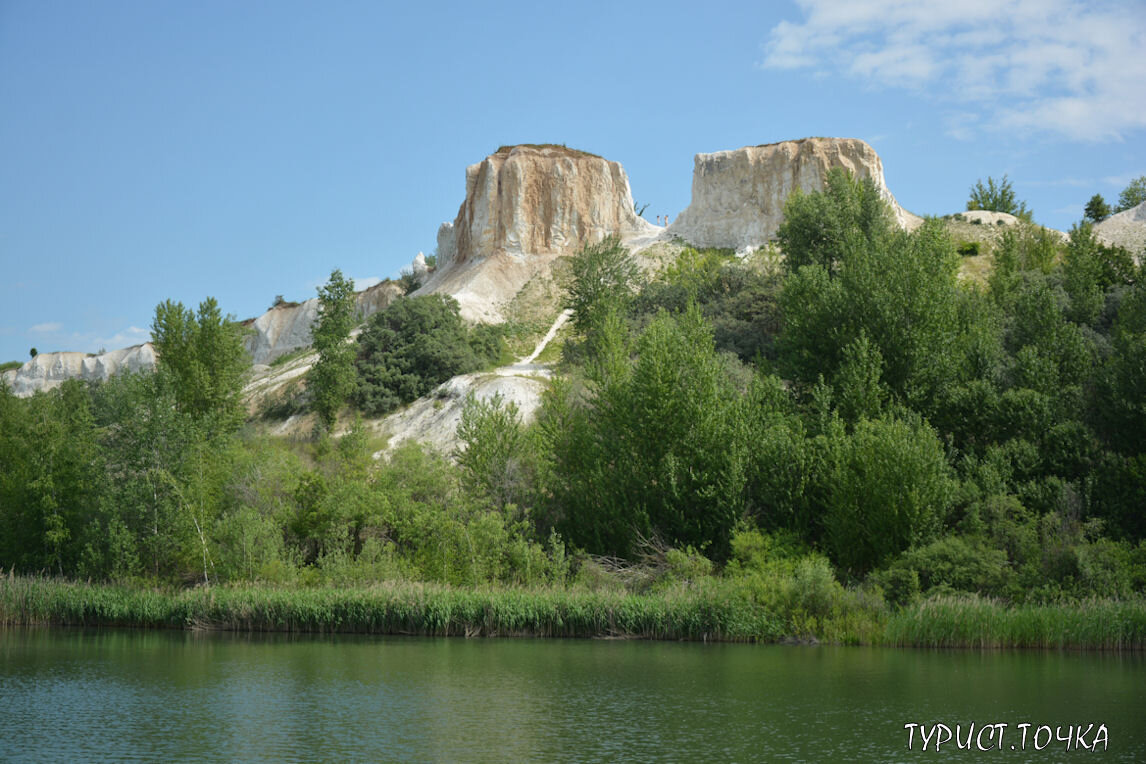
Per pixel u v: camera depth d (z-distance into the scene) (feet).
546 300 326.44
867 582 127.85
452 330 270.46
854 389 156.97
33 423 187.01
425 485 159.02
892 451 133.18
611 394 160.15
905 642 113.29
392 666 99.40
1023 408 149.07
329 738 69.62
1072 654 107.14
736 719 75.56
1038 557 124.47
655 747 67.31
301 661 102.63
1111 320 211.41
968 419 155.74
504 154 372.58
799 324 181.57
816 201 247.29
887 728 72.69
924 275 169.89
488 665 99.91
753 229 330.95
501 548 142.20
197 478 152.87
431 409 237.66
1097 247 260.42
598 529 147.23
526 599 123.85
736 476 141.90
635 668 97.71
